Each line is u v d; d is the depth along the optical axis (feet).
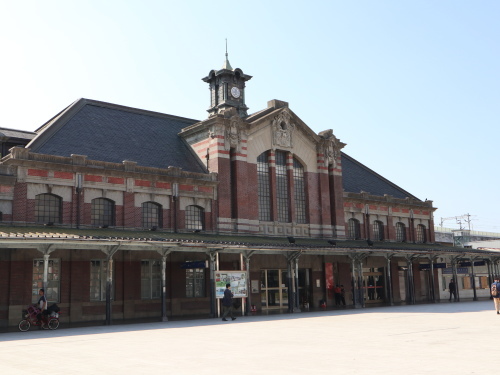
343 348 50.31
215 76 154.51
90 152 111.24
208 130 128.57
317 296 137.18
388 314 98.84
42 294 81.00
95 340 61.72
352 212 156.66
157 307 110.22
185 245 92.94
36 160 98.12
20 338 65.87
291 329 71.87
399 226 172.14
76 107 122.62
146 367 41.11
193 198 120.37
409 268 145.69
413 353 46.03
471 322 77.71
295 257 114.21
